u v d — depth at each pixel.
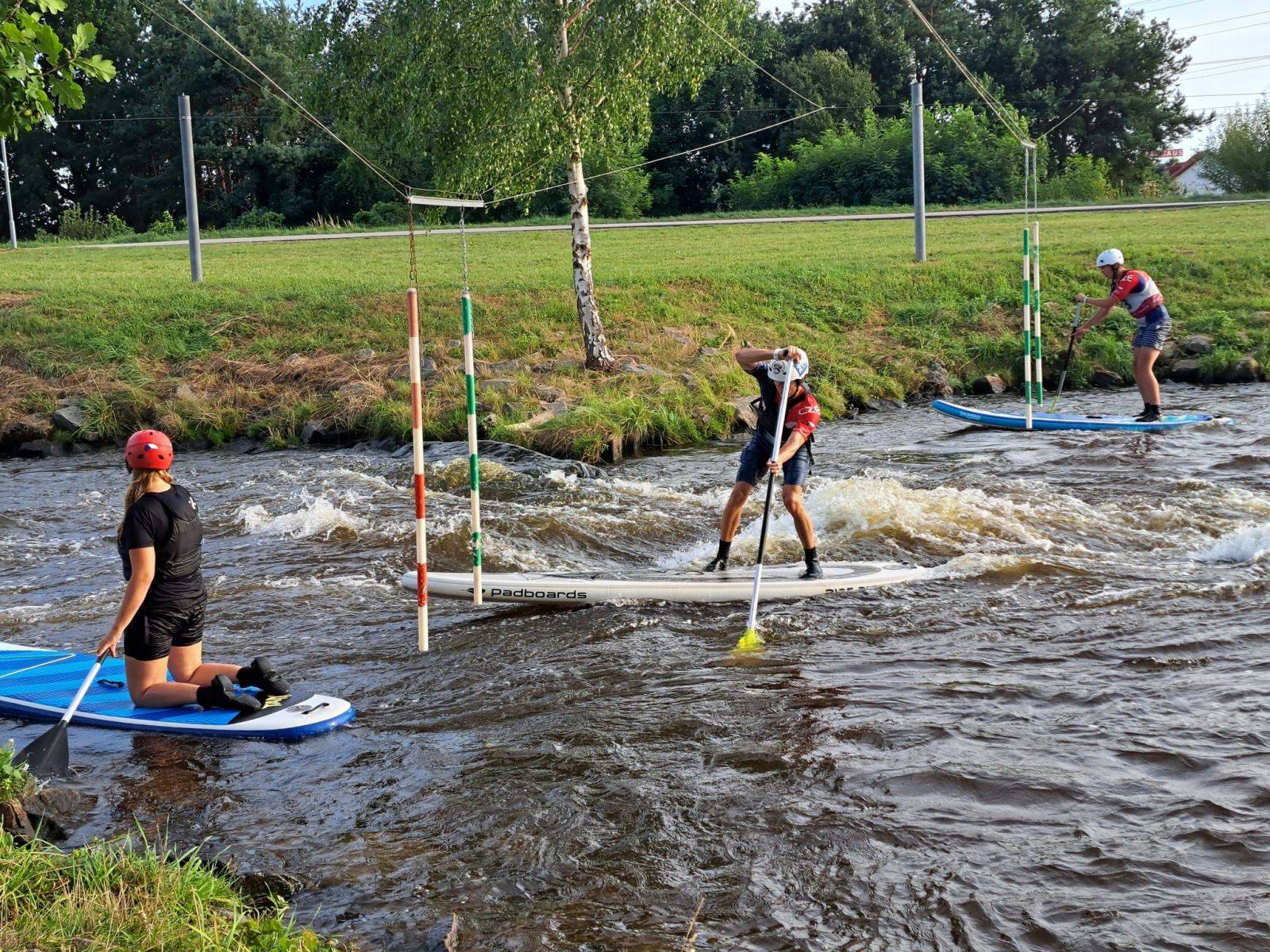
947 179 49.47
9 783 5.05
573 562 9.83
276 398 17.66
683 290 22.28
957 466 13.44
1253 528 9.30
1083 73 65.38
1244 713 5.92
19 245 38.66
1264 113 54.06
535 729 6.07
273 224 50.53
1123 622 7.48
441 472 13.38
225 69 52.25
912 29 65.38
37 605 8.66
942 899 4.35
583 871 4.64
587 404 16.38
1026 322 15.73
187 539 6.20
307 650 7.48
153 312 20.55
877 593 8.29
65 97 5.87
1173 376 19.89
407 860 4.76
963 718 6.00
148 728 6.14
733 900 4.40
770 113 59.50
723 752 5.70
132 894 4.08
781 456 7.84
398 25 15.70
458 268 26.28
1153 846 4.67
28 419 16.72
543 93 15.15
